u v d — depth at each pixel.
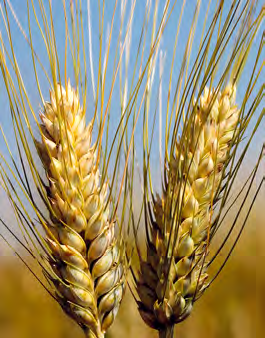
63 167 0.23
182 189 0.23
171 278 0.23
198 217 0.23
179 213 0.22
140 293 0.23
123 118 0.22
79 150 0.23
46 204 0.23
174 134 0.22
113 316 0.23
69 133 0.23
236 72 0.24
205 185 0.23
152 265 0.23
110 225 0.23
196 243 0.23
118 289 0.23
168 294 0.23
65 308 0.23
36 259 0.23
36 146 0.23
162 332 0.23
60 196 0.23
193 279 0.23
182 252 0.23
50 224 0.23
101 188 0.23
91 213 0.23
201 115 0.24
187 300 0.23
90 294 0.23
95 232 0.23
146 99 0.23
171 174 0.23
